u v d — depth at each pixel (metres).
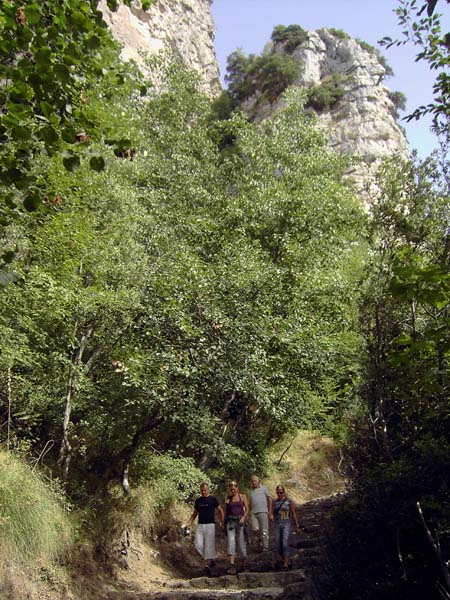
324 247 14.88
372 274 6.50
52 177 7.89
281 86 58.00
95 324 9.12
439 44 5.39
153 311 8.77
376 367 6.04
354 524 5.93
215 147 18.42
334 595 5.75
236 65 63.28
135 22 45.41
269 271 10.93
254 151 17.02
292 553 9.51
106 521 8.67
